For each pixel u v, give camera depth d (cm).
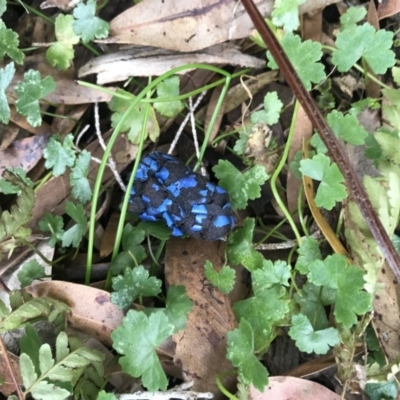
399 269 24
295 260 32
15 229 27
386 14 32
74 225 31
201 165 32
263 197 33
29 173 33
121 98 32
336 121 29
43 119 33
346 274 27
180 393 27
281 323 29
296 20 30
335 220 31
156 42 31
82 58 34
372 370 27
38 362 27
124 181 33
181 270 29
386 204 27
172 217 28
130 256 30
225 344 28
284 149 31
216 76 34
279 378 27
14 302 26
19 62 31
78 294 28
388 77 33
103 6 34
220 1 30
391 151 29
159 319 26
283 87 34
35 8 35
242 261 29
